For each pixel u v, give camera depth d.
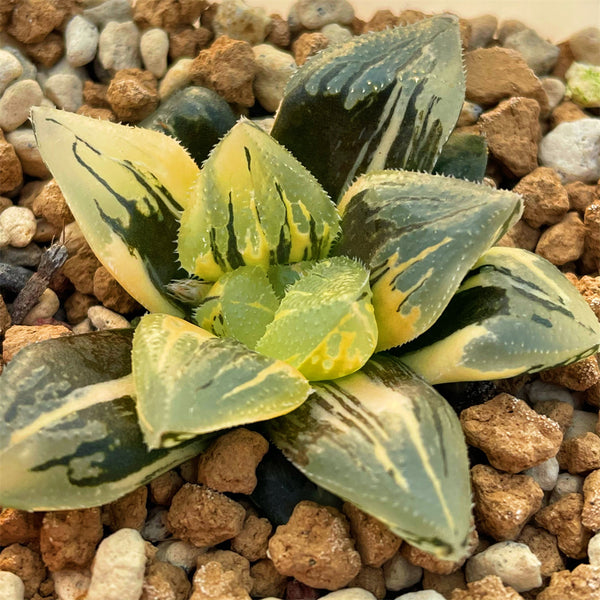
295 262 0.12
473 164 0.14
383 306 0.11
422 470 0.10
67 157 0.12
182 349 0.10
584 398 0.13
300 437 0.11
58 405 0.11
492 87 0.16
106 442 0.11
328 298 0.11
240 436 0.11
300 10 0.17
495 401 0.12
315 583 0.11
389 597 0.12
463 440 0.11
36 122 0.12
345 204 0.12
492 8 0.18
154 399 0.10
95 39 0.16
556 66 0.17
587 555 0.12
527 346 0.11
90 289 0.14
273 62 0.15
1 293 0.14
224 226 0.11
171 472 0.12
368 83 0.12
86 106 0.16
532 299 0.12
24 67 0.16
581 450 0.12
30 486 0.10
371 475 0.10
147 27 0.16
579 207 0.15
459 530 0.10
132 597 0.11
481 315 0.11
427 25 0.13
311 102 0.12
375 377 0.11
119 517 0.11
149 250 0.12
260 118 0.16
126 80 0.15
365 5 0.18
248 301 0.12
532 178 0.15
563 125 0.16
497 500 0.11
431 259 0.11
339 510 0.11
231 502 0.11
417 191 0.11
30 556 0.11
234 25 0.16
